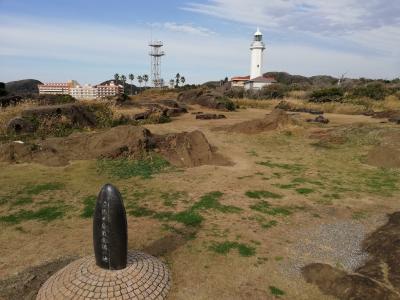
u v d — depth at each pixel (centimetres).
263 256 482
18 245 505
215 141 1301
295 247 511
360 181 835
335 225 591
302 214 634
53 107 1431
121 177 829
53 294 377
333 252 500
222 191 746
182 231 554
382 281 413
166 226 571
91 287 374
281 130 1487
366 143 1248
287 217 620
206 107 2777
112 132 1084
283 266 458
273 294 399
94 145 1041
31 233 543
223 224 582
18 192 717
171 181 807
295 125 1574
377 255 485
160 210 637
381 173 907
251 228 571
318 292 405
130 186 767
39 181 786
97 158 972
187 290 402
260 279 428
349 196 730
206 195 717
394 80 4584
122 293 372
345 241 534
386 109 2477
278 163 1005
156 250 493
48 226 568
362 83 4556
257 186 786
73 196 700
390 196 733
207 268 449
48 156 950
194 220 594
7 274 434
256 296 395
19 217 600
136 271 400
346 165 988
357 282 407
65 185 764
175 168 919
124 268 399
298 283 422
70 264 427
